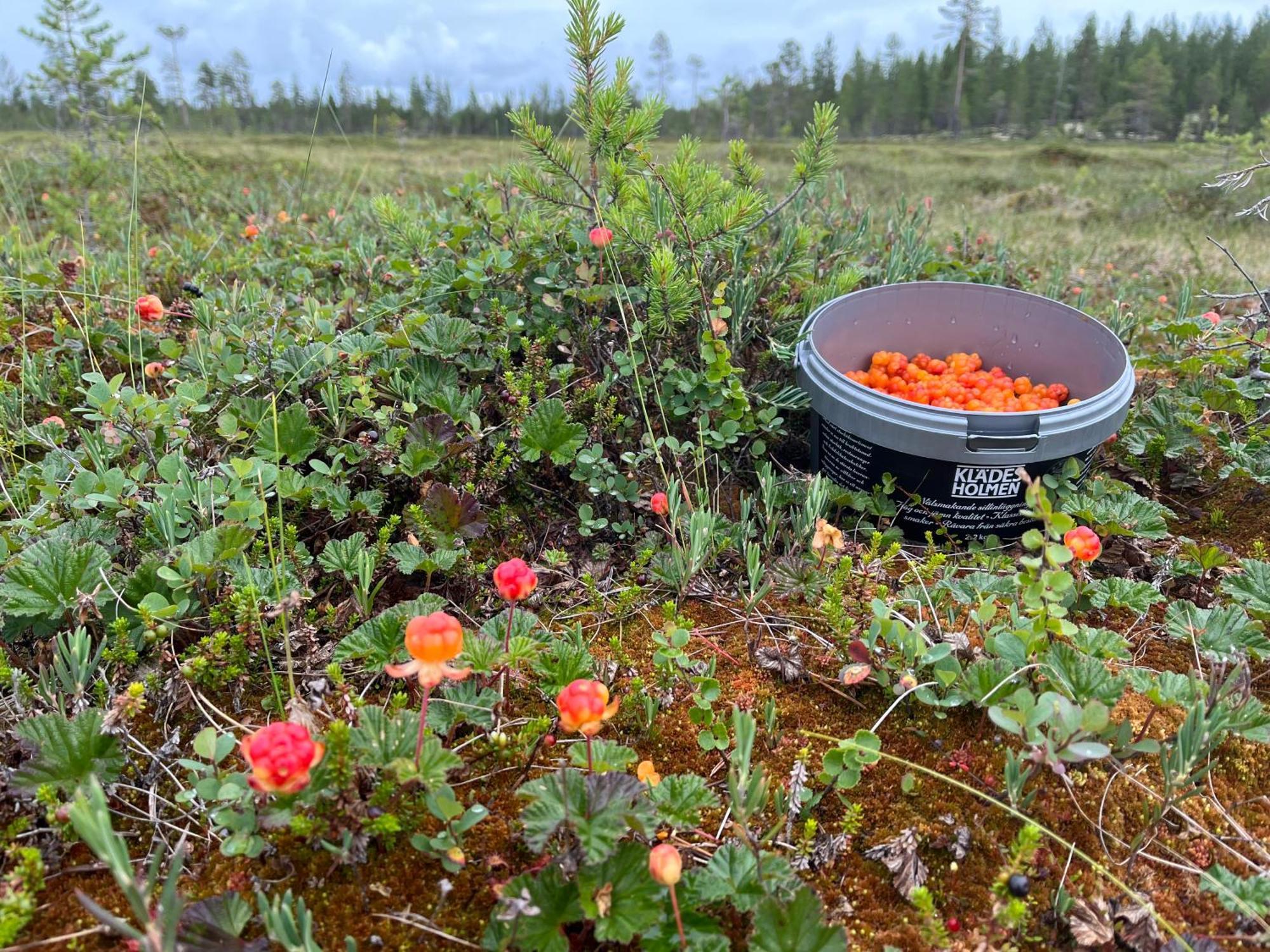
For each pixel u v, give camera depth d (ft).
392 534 1.68
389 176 7.79
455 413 1.83
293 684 1.24
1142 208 8.56
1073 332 2.12
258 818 0.99
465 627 1.50
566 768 1.06
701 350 1.94
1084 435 1.69
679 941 0.97
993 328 2.30
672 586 1.65
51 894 1.06
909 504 1.81
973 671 1.29
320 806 1.04
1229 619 1.41
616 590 1.65
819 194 3.39
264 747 0.83
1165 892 1.12
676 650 1.34
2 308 2.30
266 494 1.56
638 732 1.33
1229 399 2.09
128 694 1.15
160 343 1.90
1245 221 7.65
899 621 1.39
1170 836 1.19
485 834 1.15
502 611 1.54
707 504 1.80
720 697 1.40
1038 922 1.08
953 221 6.79
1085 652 1.34
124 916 1.04
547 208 2.11
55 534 1.41
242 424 1.77
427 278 2.24
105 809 0.80
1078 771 1.26
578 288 2.10
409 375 1.95
